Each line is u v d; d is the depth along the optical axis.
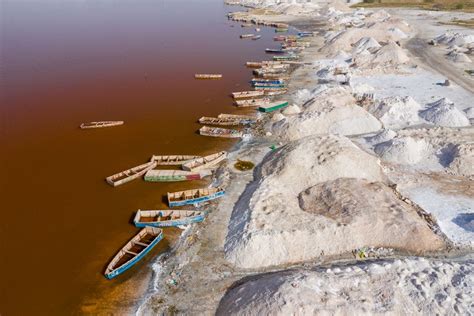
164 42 89.06
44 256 27.86
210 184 35.38
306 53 79.69
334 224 27.42
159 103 54.41
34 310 23.70
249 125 46.97
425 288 21.59
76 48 82.25
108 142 43.88
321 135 37.19
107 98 56.06
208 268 25.91
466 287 21.69
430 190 32.38
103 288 24.94
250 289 22.89
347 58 72.25
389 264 23.56
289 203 30.14
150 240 28.59
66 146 43.03
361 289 21.83
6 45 83.94
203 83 62.38
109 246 28.62
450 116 43.56
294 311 20.12
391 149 37.22
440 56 70.88
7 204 33.44
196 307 23.11
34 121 48.94
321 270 24.20
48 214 32.19
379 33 84.12
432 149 37.44
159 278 25.34
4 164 39.59
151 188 35.28
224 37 96.50
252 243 26.19
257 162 38.44
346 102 47.62
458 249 26.30
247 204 30.23
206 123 47.72
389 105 46.22
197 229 29.45
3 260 27.55
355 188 30.72
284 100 54.16
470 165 34.31
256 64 71.44
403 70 63.09
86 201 33.72
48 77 64.38
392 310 20.47
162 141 43.88
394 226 27.20
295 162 33.75
